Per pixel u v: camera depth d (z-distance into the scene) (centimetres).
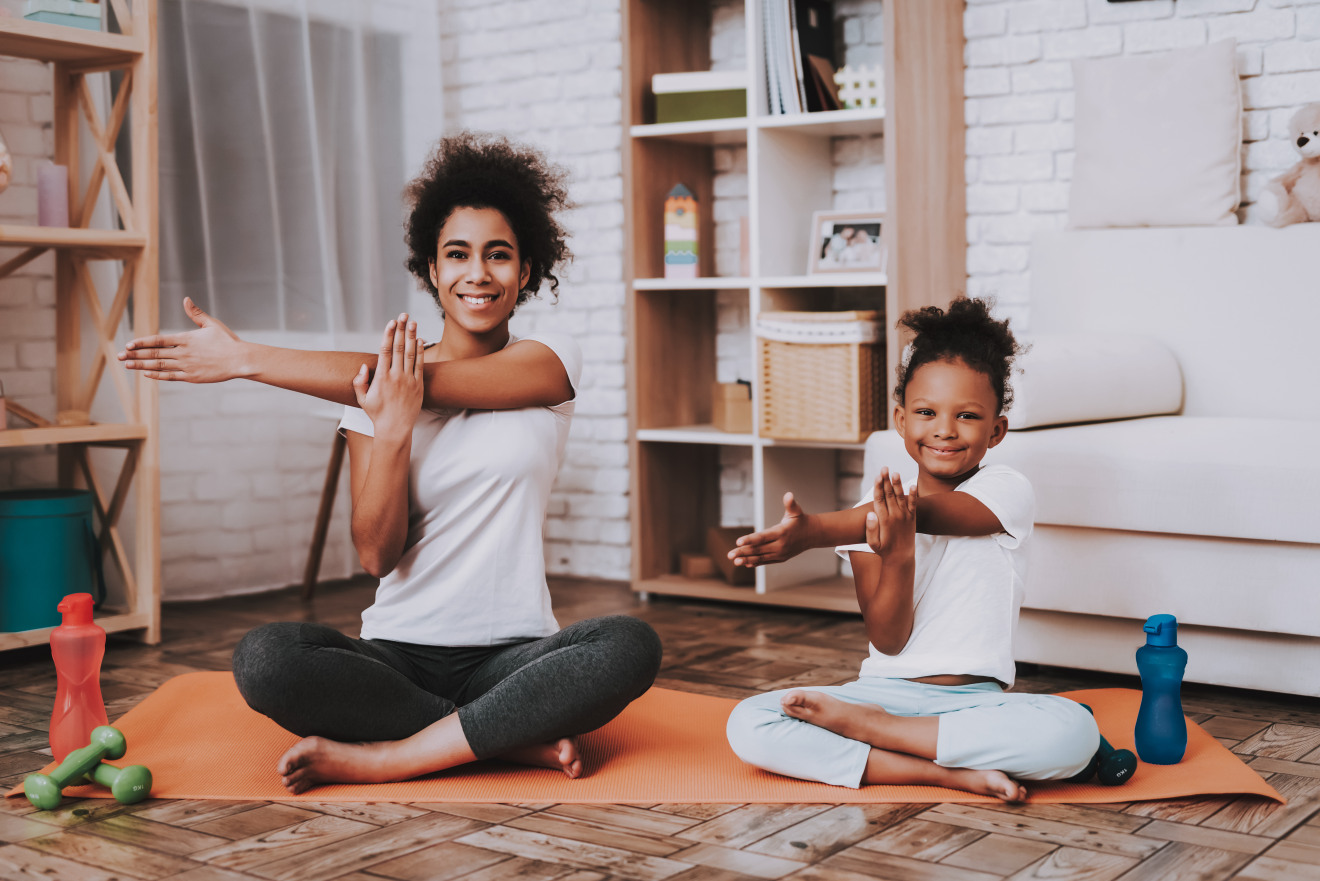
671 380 323
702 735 189
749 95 293
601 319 342
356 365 173
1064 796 160
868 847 144
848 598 285
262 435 317
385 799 161
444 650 175
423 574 175
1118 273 271
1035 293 282
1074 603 216
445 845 145
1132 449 209
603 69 337
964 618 167
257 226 302
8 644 240
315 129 311
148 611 261
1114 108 273
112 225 286
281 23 305
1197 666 211
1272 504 196
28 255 269
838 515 167
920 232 279
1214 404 260
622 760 176
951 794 161
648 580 314
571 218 344
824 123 286
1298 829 149
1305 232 252
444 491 173
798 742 163
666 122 306
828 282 282
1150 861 139
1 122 282
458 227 175
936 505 165
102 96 283
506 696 163
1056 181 288
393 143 332
